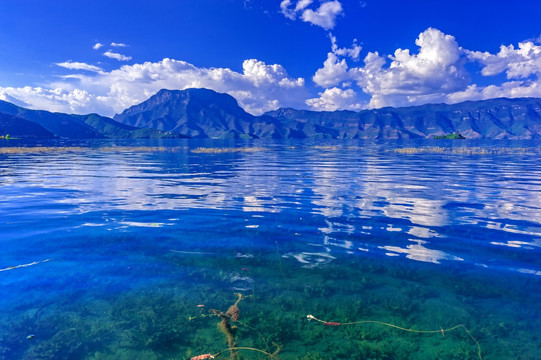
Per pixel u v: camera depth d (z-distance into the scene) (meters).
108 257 10.00
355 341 6.43
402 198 18.72
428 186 22.91
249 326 6.84
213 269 9.27
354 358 5.95
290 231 12.53
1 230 12.46
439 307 7.50
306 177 27.75
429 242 11.38
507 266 9.44
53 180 25.45
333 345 6.31
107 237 11.75
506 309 7.39
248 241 11.44
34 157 51.94
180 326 6.79
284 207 16.44
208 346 6.21
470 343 6.34
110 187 22.28
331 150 80.56
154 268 9.29
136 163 42.03
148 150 78.94
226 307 7.45
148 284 8.41
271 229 12.75
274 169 34.62
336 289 8.25
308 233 12.30
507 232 12.45
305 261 9.81
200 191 20.92
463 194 19.94
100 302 7.59
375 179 26.50
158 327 6.73
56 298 7.70
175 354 6.00
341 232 12.47
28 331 6.53
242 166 38.19
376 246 11.00
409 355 6.05
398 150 76.69
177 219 14.13
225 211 15.61
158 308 7.36
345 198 18.73
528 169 34.03
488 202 17.69
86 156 55.62
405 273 9.05
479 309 7.39
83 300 7.65
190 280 8.65
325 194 19.95
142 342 6.30
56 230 12.49
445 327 6.81
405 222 13.80
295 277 8.84
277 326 6.84
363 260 9.89
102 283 8.42
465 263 9.66
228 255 10.23
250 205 16.89
